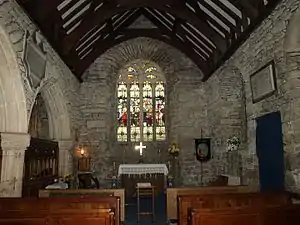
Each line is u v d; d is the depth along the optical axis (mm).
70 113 8938
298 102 4652
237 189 6141
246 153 7078
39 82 6074
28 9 5145
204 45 9195
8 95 5000
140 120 11328
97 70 10578
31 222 3529
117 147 10977
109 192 5941
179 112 10539
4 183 4922
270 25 5355
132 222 6406
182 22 8852
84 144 10172
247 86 6641
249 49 6441
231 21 6980
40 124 8195
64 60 7930
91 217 3592
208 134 10391
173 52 10820
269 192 4723
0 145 4953
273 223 3762
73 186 9172
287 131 4805
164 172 9047
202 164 10195
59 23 6664
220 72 8859
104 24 8891
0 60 4730
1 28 4355
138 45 10797
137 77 11602
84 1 6867
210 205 4102
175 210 6180
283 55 4914
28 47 5359
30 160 6125
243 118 8891
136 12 10047
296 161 4578
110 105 10758
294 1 4473
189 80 10711
